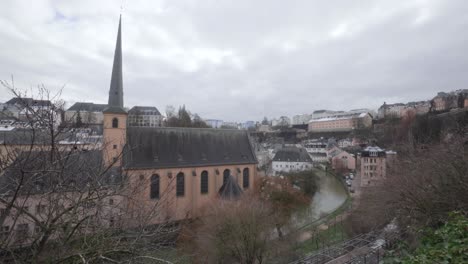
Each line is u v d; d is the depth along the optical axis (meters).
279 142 146.12
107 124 31.50
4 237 5.88
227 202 27.12
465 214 8.34
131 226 7.60
